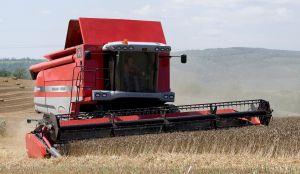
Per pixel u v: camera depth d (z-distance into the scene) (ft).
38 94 99.60
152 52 80.64
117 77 78.95
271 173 49.39
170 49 80.59
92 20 81.20
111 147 67.15
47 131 69.46
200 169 51.11
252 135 66.44
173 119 73.10
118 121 71.05
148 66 80.74
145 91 80.43
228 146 66.80
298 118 95.96
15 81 257.96
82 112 80.23
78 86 79.41
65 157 65.00
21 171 53.93
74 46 88.79
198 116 74.23
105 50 78.79
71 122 69.05
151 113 75.77
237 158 61.77
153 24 84.84
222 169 51.13
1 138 110.63
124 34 82.07
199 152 67.21
